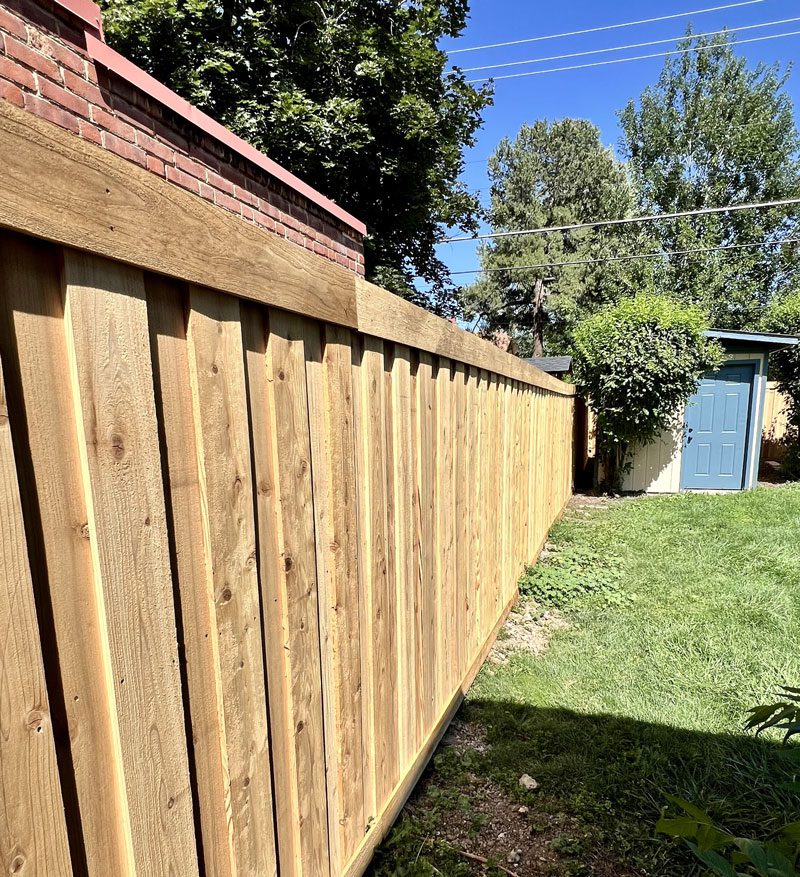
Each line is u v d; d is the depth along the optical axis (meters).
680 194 20.77
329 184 10.08
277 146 8.98
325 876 1.28
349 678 1.39
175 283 0.80
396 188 11.28
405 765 1.83
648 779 2.00
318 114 9.32
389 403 1.63
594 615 3.46
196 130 5.01
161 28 7.55
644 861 1.66
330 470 1.27
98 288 0.66
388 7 10.12
